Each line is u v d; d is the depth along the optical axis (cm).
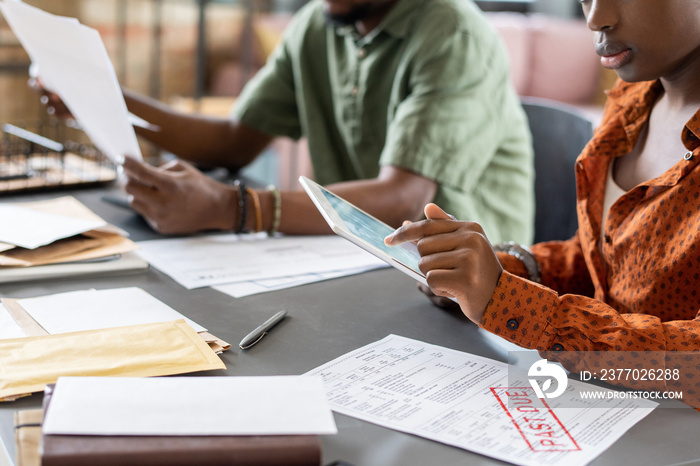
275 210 130
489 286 81
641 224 93
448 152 145
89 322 88
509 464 63
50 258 107
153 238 129
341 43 172
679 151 95
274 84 185
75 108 140
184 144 181
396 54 159
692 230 87
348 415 70
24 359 74
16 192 149
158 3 302
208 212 128
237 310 97
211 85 335
